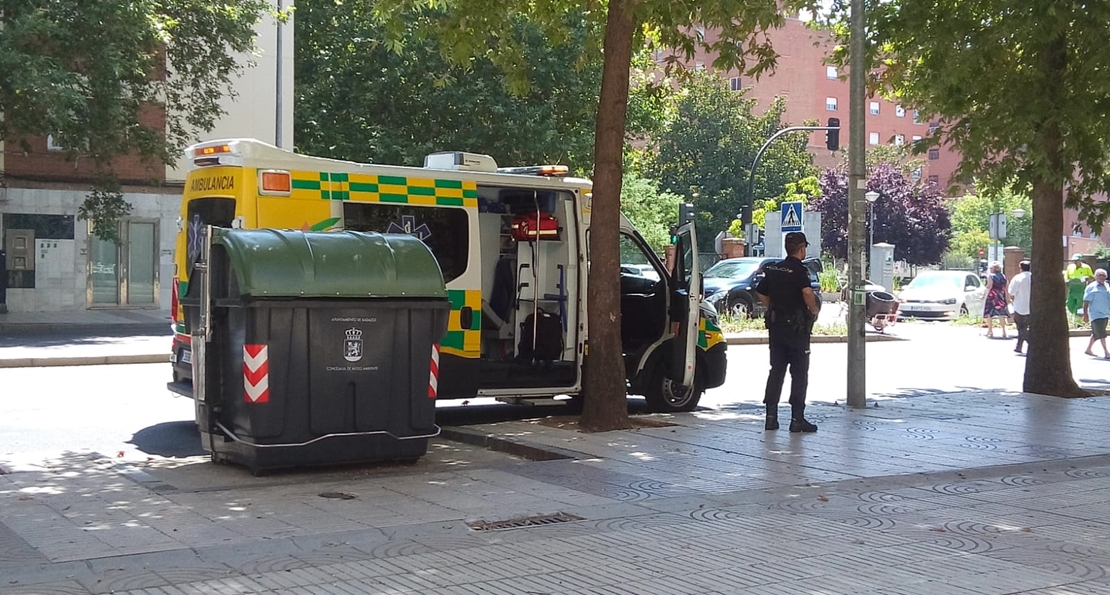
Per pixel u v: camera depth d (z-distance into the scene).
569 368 12.66
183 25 26.48
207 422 9.19
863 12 13.52
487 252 12.68
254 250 8.82
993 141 14.53
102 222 26.66
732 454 10.23
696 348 13.47
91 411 12.65
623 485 8.80
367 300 9.07
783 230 22.27
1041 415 13.09
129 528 7.16
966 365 21.16
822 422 12.34
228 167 10.85
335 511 7.77
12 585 5.84
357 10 34.91
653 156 72.38
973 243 85.06
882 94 16.30
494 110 32.94
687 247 12.99
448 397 11.89
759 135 75.56
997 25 13.80
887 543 6.99
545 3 13.26
